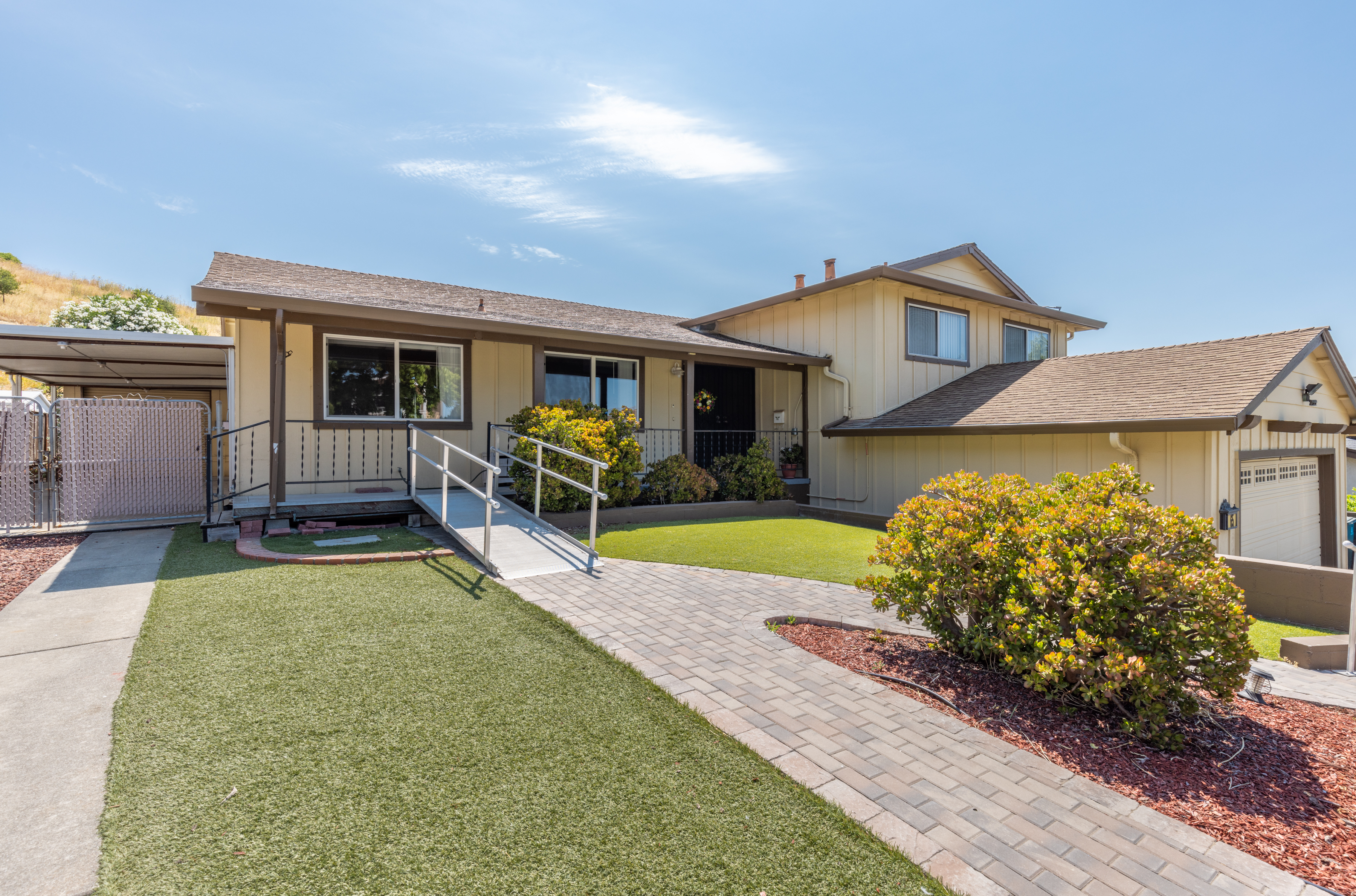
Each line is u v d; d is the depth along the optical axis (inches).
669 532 346.0
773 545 315.6
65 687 135.6
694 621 191.8
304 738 117.1
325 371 354.6
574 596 212.7
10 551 267.9
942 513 165.6
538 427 345.1
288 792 100.2
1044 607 138.9
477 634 172.9
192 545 275.7
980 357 542.9
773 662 162.7
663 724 127.3
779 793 104.4
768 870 85.8
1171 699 133.8
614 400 469.4
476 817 95.4
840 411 492.4
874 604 175.8
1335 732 133.7
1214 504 310.2
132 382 573.3
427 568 237.9
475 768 109.0
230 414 335.6
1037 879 85.7
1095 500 150.6
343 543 276.5
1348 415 435.5
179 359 408.5
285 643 162.2
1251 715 141.6
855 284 479.5
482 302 425.7
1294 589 233.5
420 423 381.7
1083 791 108.6
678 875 84.3
